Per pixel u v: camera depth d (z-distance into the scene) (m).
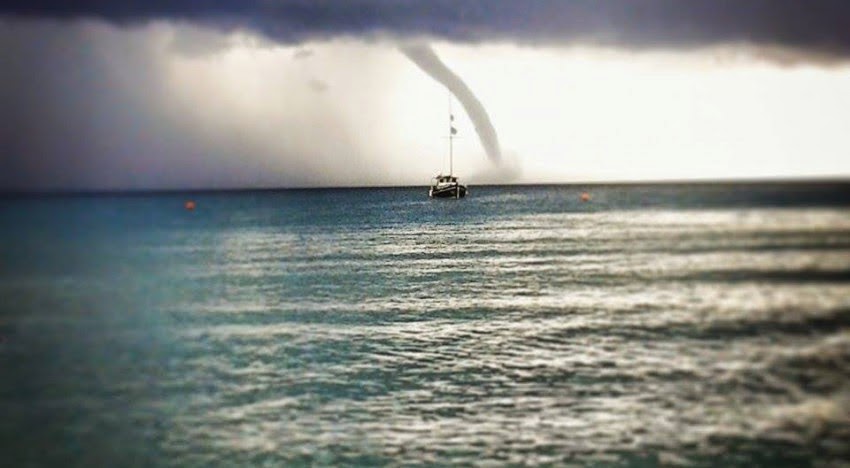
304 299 45.62
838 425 21.41
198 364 29.31
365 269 59.66
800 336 33.59
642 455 19.66
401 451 20.22
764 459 19.22
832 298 44.12
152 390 25.69
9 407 23.77
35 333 35.12
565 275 54.56
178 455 19.84
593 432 21.25
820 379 26.16
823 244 73.38
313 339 34.12
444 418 22.75
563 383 26.17
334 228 104.25
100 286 50.81
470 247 75.81
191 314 40.41
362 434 21.42
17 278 54.50
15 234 90.50
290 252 73.38
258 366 29.22
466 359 29.92
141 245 79.75
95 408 23.91
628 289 48.03
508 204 166.38
